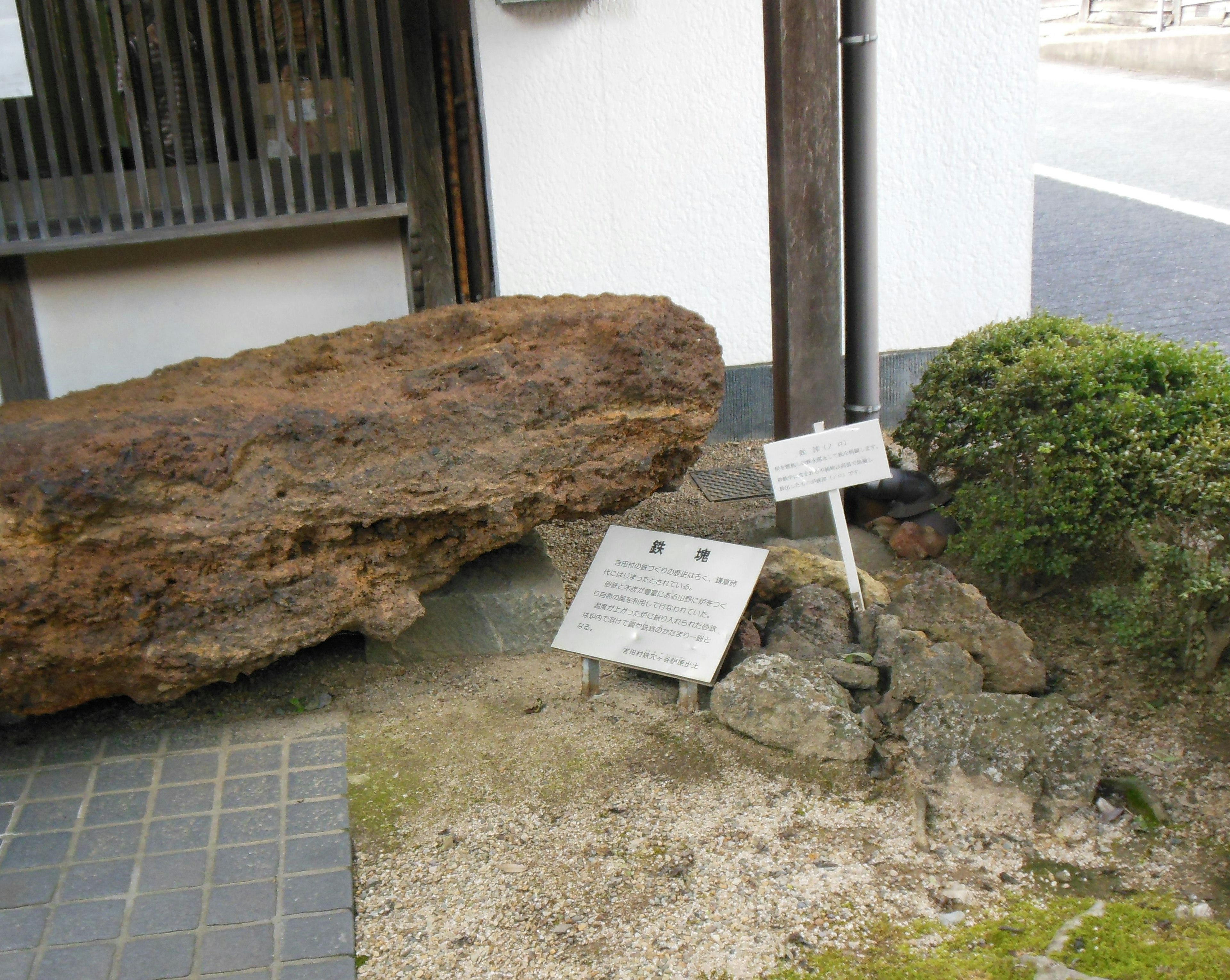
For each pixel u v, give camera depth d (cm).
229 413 398
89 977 294
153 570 378
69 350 548
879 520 577
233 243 556
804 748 389
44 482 361
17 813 365
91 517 369
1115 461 438
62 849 347
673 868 340
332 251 573
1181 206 1212
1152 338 502
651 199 700
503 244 688
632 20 660
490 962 305
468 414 424
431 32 604
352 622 418
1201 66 1780
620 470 454
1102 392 458
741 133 698
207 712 433
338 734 415
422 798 379
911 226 735
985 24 698
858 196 542
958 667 404
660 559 450
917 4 693
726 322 741
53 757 398
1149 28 1884
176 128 518
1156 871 332
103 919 316
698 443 479
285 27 526
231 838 353
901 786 373
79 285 541
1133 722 405
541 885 335
